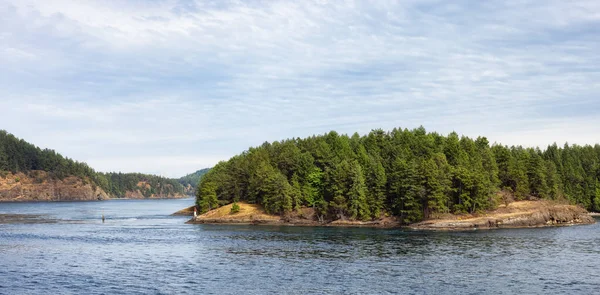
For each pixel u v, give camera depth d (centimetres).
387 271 5994
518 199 15000
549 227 12325
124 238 10056
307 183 15450
